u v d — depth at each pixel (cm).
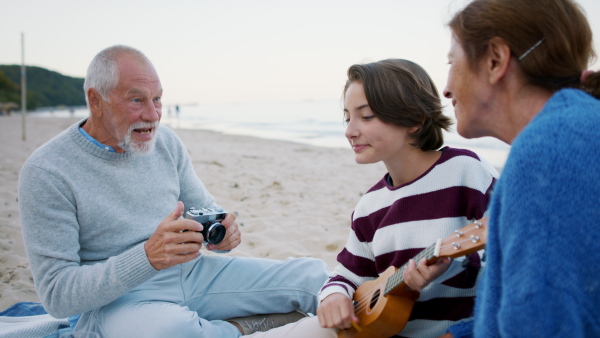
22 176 196
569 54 105
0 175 665
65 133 208
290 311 232
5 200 505
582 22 106
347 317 159
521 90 111
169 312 191
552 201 90
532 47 105
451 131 165
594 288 91
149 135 213
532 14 104
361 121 163
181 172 246
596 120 94
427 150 166
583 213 89
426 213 159
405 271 143
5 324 231
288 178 722
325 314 163
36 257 192
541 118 99
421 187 161
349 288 177
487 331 103
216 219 205
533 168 93
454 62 119
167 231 183
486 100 116
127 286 183
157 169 229
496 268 102
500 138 121
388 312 152
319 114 3756
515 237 93
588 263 89
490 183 158
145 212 218
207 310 224
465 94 118
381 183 175
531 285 90
